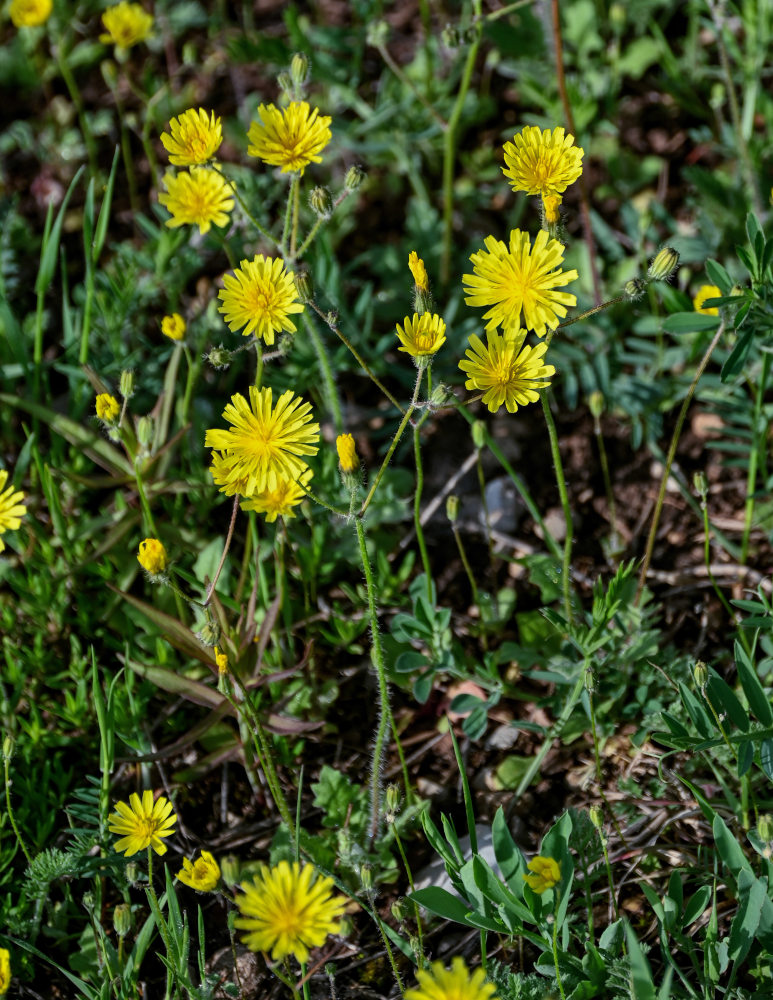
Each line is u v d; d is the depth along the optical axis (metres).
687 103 3.66
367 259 3.41
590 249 3.03
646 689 2.44
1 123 3.98
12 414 3.12
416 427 2.18
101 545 2.63
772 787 2.34
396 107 3.49
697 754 2.35
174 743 2.44
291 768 2.55
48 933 2.24
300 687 2.51
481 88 3.86
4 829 2.34
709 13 3.89
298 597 2.81
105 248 3.60
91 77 4.10
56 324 3.37
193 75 4.05
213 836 2.46
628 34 3.87
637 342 3.11
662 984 1.85
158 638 2.61
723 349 3.01
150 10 4.21
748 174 3.21
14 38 4.19
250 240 3.28
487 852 2.32
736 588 2.81
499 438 3.14
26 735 2.52
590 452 3.11
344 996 2.15
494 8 3.96
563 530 2.97
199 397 3.11
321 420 3.15
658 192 3.59
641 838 2.32
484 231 3.54
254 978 2.20
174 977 2.04
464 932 2.23
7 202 3.46
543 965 1.92
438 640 2.43
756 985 2.02
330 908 1.61
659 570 2.88
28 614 2.73
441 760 2.56
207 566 2.64
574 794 2.45
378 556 2.78
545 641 2.65
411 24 4.09
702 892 1.93
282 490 2.12
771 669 2.32
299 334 3.04
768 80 3.77
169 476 2.92
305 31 3.88
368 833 2.34
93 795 2.41
